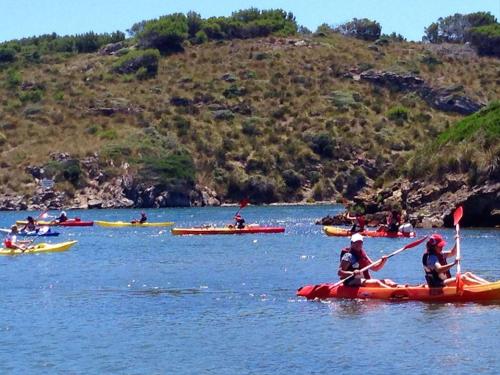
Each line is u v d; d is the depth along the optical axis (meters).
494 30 172.25
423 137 138.75
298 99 148.38
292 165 130.38
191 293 33.16
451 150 67.06
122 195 116.44
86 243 57.69
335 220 73.12
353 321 26.77
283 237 59.88
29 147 127.81
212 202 122.06
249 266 41.88
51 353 23.77
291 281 36.03
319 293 30.91
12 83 153.62
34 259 46.69
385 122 142.12
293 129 138.25
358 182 129.88
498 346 23.28
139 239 60.75
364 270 30.45
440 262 29.66
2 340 25.28
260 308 29.45
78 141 129.25
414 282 34.75
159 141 128.25
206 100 146.50
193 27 175.25
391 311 28.08
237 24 176.50
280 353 23.28
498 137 65.31
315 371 21.52
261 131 137.00
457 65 164.38
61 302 31.50
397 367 21.64
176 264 43.47
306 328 26.06
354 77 158.12
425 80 156.25
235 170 127.25
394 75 156.38
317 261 43.62
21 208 114.81
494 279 35.00
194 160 128.12
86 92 149.50
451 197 65.00
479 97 153.12
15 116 139.88
